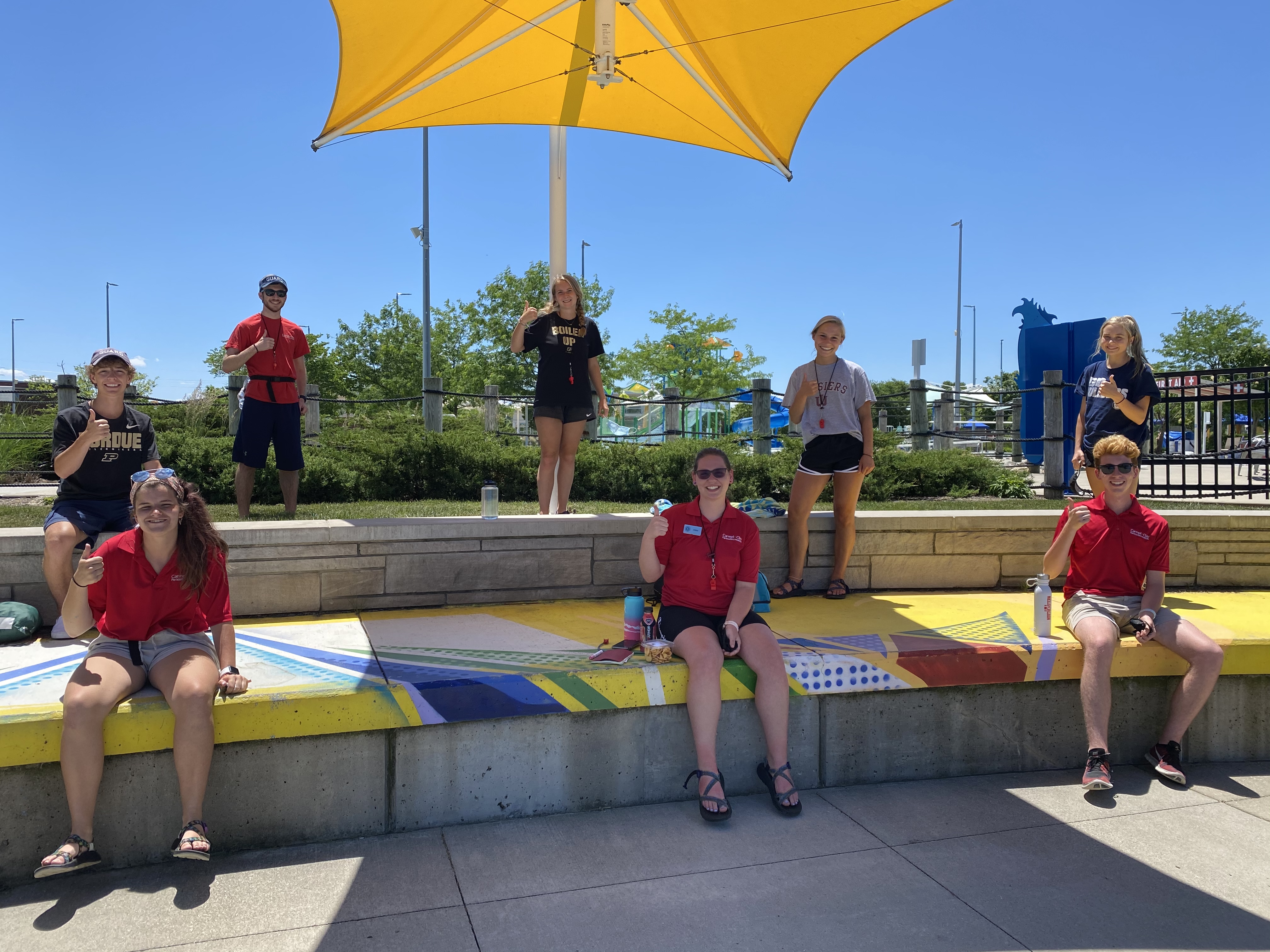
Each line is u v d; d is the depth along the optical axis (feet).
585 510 22.56
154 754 9.48
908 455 31.37
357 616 14.15
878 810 11.19
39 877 8.67
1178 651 12.48
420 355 98.02
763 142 20.67
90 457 12.89
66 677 10.46
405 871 9.31
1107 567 13.10
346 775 10.16
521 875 9.26
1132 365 15.83
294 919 8.29
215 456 26.07
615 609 14.83
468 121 20.18
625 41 18.28
